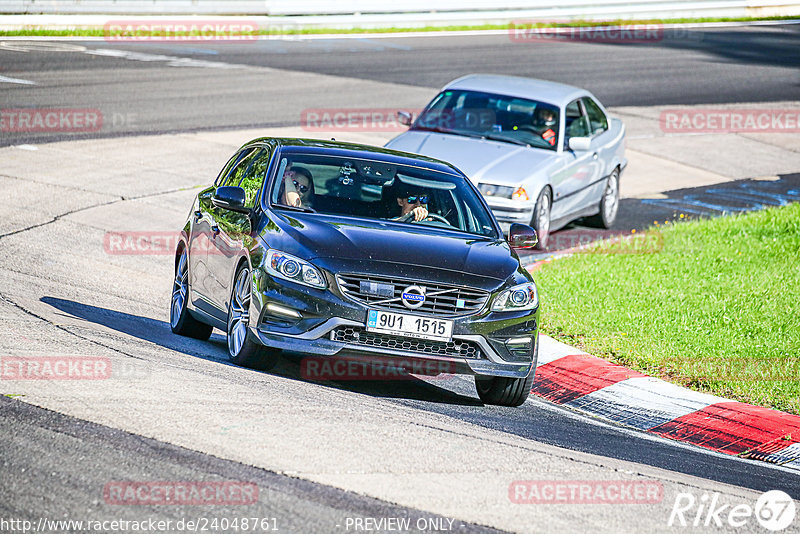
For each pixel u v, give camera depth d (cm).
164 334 3378
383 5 13612
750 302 4209
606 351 3578
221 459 2056
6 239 4462
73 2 11181
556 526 1939
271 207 3033
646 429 2983
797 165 8025
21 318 3123
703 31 15312
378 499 1948
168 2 11812
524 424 2783
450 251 2911
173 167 6156
